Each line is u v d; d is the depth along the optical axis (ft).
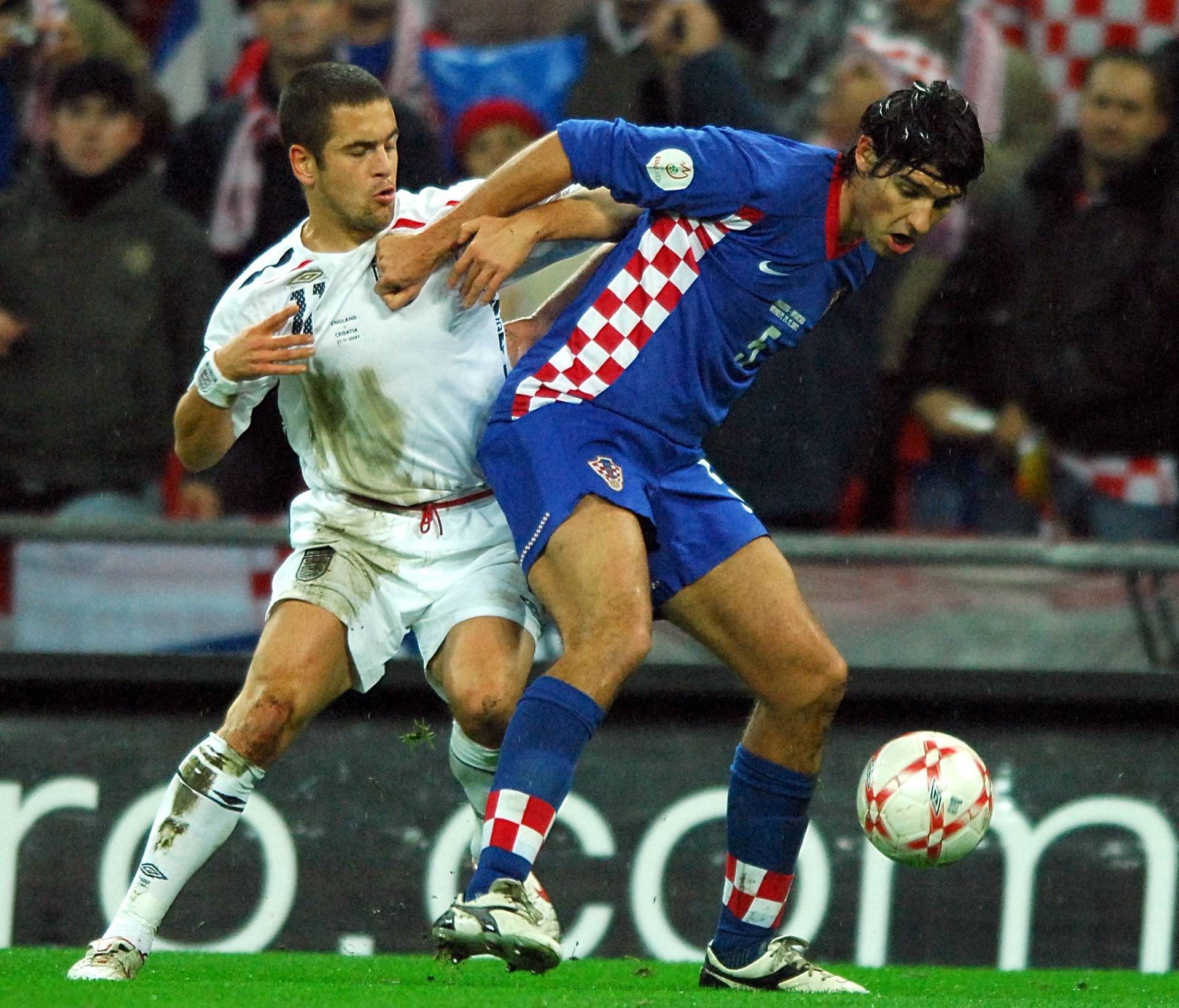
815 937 60.54
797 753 40.98
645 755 61.16
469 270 40.34
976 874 61.00
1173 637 66.03
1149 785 61.46
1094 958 60.85
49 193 70.69
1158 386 69.92
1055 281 70.18
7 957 48.39
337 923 60.18
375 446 43.62
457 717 42.24
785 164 39.47
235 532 66.59
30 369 70.28
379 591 43.45
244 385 41.86
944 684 61.26
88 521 66.95
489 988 41.60
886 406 69.92
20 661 60.70
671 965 55.01
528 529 38.99
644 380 39.68
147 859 41.32
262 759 41.39
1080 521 70.44
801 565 66.90
